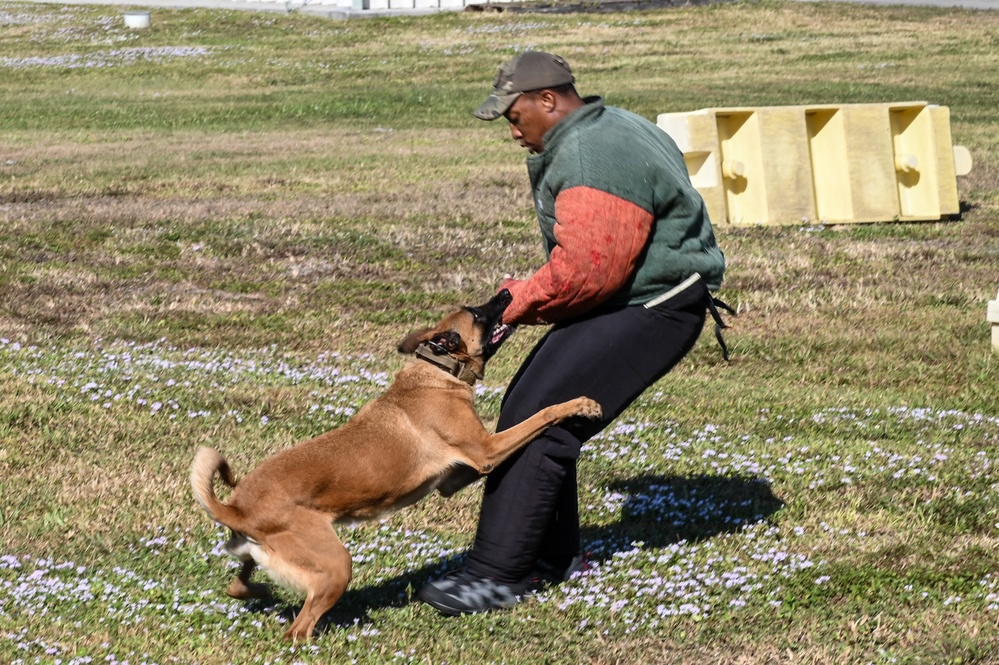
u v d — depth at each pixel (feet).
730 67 90.22
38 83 91.61
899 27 104.42
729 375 26.71
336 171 54.95
